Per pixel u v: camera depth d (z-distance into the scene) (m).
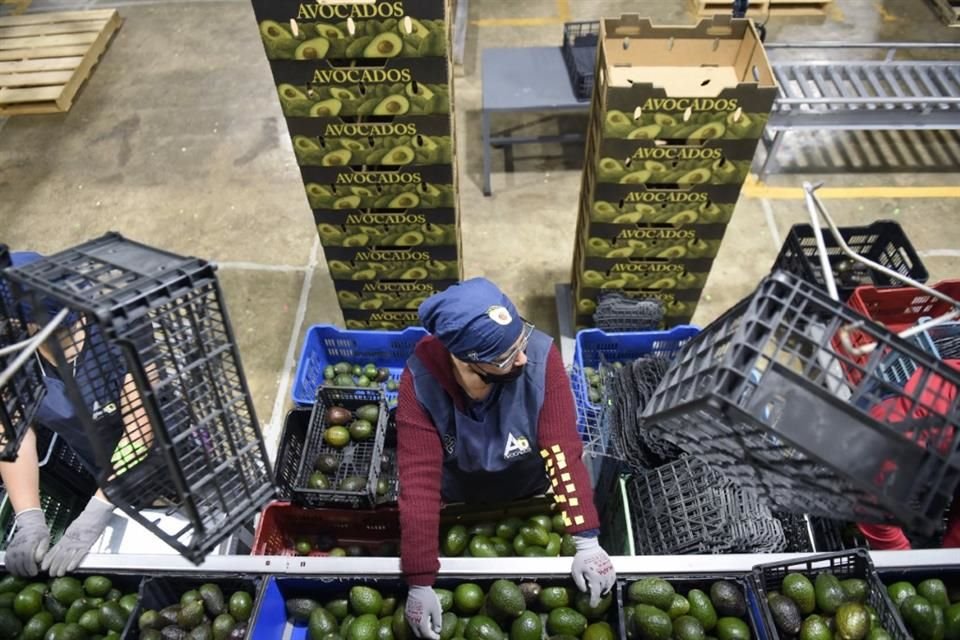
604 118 2.54
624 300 3.21
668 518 2.21
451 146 2.62
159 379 1.17
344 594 1.89
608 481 2.57
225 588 1.84
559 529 2.31
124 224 4.42
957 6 5.84
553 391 1.81
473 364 1.62
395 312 3.40
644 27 2.79
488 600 1.80
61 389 1.94
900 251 3.09
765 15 5.88
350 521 2.49
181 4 6.31
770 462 1.30
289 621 1.90
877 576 1.67
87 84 5.48
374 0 2.17
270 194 4.59
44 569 1.90
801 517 2.23
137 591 1.86
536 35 5.79
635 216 2.89
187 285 1.14
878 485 1.14
